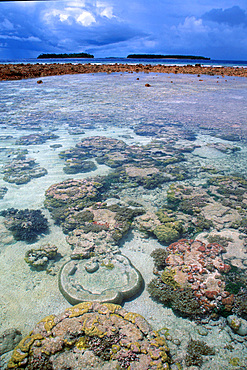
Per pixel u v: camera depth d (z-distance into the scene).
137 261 4.52
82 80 31.88
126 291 3.82
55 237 5.06
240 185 7.11
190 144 10.29
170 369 2.85
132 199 6.43
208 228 5.36
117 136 11.02
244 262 4.40
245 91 24.11
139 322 3.26
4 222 5.37
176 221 5.52
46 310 3.54
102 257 4.47
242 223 5.47
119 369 2.74
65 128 12.02
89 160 8.57
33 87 25.36
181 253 4.56
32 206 5.99
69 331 3.08
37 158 8.57
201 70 45.28
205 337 3.25
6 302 3.63
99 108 16.30
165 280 4.04
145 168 8.08
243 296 3.77
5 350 3.00
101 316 3.28
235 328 3.32
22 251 4.66
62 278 4.00
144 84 27.91
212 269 4.21
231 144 10.41
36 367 2.75
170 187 7.02
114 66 52.78
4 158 8.51
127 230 5.27
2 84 27.41
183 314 3.56
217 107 17.16
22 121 13.07
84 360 2.81
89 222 5.44
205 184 7.21
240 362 2.96
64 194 6.43
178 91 23.45
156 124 12.94
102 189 6.86
